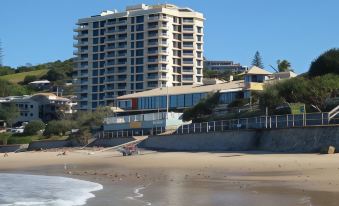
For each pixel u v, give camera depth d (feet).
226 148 192.95
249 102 264.31
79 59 583.58
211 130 208.54
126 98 398.42
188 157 166.81
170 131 257.55
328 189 74.43
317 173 100.48
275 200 65.46
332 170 103.65
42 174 142.61
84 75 577.84
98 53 573.74
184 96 358.64
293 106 185.98
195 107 280.51
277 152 163.43
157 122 281.74
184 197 73.31
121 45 562.66
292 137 162.61
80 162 190.60
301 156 139.85
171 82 553.64
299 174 101.50
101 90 566.77
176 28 568.82
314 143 153.38
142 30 554.46
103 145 284.00
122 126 305.53
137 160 171.01
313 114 165.07
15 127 504.43
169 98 367.86
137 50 555.28
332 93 208.33
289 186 81.15
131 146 212.02
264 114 215.72
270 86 232.12
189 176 112.88
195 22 573.74
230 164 135.33
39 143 328.90
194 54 570.05
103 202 72.54
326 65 241.35
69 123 371.76
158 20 550.36
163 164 151.43
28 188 98.48
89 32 581.53
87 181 111.45
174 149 218.59
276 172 109.60
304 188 77.00
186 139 215.10
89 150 262.06
